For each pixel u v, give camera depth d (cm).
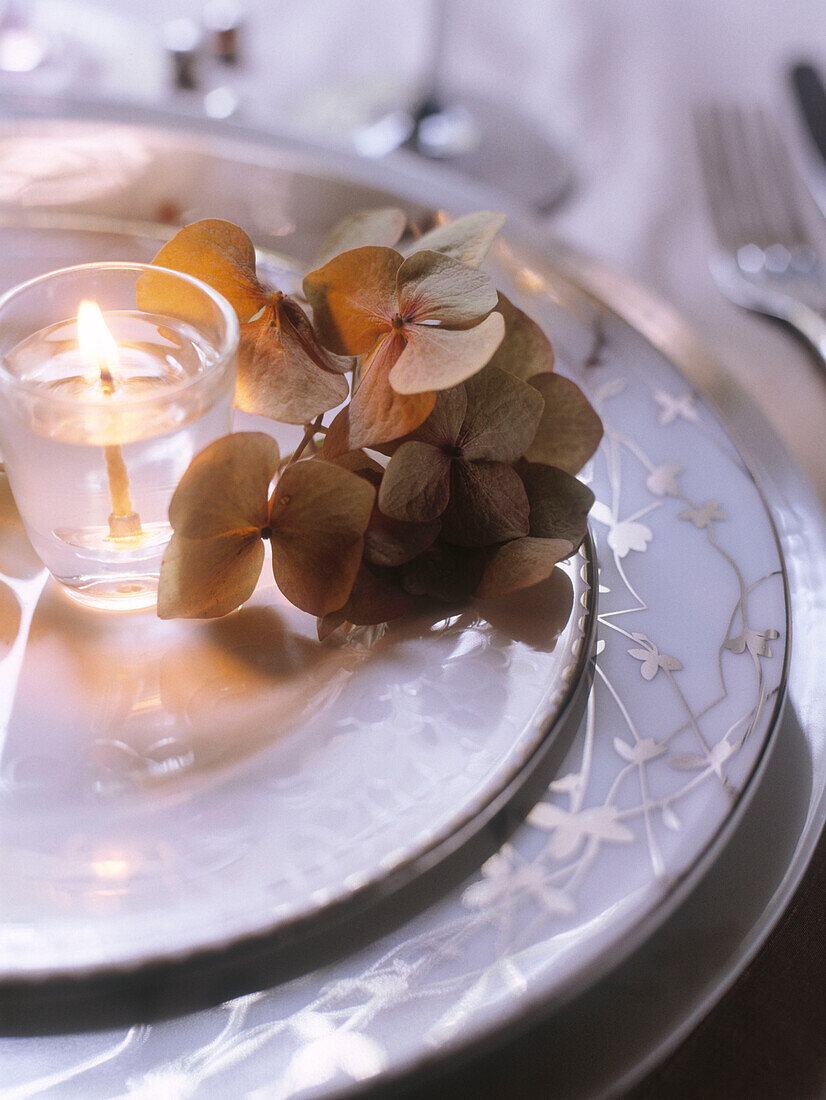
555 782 29
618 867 28
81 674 30
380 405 30
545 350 33
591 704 30
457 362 29
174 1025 26
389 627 31
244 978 26
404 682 30
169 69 54
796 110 52
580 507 32
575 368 39
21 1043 25
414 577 31
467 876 27
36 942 26
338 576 31
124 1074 25
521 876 27
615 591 33
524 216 44
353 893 27
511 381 31
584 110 56
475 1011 26
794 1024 28
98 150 45
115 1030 25
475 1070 26
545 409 33
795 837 29
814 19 60
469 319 30
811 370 43
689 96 55
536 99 58
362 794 28
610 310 40
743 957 27
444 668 30
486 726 30
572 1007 27
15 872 27
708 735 30
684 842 28
